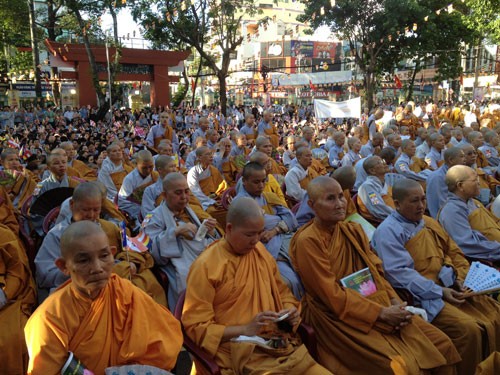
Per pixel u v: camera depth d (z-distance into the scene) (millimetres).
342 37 32844
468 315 4074
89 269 2754
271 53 63438
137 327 2922
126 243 4363
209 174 8266
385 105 34938
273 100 62781
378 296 3885
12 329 3711
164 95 34250
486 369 3029
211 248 3549
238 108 34031
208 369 3152
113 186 8727
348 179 5570
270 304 3480
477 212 5391
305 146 8156
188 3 20250
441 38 33156
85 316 2822
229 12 29891
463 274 4477
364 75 33344
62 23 38344
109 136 16391
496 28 26922
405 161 9328
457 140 11898
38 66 31234
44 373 2666
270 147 9578
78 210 4410
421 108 23656
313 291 3957
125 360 2869
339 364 3779
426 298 4141
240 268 3459
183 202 4984
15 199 6953
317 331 3922
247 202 3459
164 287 4797
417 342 3646
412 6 29078
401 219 4555
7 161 7125
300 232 4043
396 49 34031
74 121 24250
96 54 31266
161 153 9570
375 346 3600
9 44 41594
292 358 3178
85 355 2789
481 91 42062
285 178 8016
